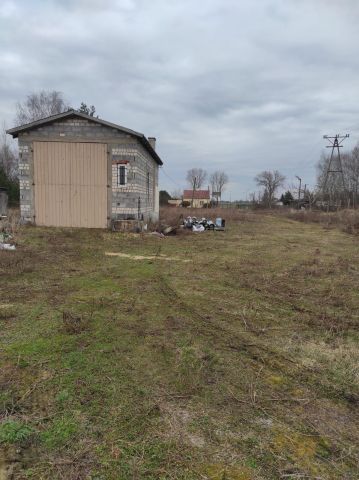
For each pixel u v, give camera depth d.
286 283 6.12
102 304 4.56
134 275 6.35
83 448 2.02
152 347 3.35
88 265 7.08
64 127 12.50
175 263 7.63
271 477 1.85
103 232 11.91
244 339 3.63
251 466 1.92
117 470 1.87
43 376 2.77
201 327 3.92
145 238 11.43
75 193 12.73
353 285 6.03
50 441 2.07
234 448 2.05
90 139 12.54
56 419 2.27
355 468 1.93
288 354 3.31
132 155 12.62
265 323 4.13
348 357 3.27
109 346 3.33
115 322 3.96
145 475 1.84
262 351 3.36
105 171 12.66
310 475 1.87
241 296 5.22
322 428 2.27
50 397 2.50
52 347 3.28
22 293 4.99
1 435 2.10
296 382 2.82
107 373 2.84
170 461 1.94
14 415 2.30
